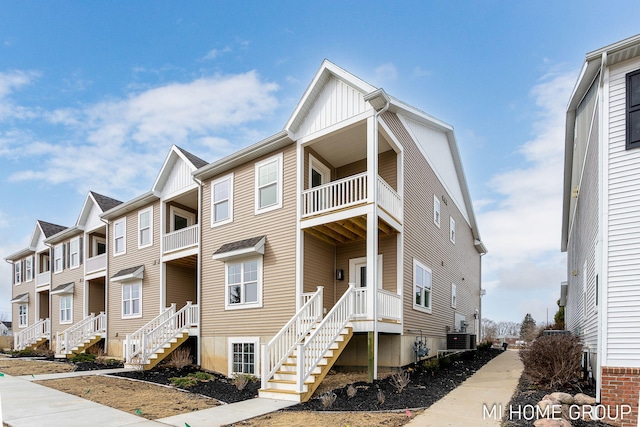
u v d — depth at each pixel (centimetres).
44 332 2653
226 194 1505
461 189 2197
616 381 708
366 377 1123
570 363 913
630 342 707
